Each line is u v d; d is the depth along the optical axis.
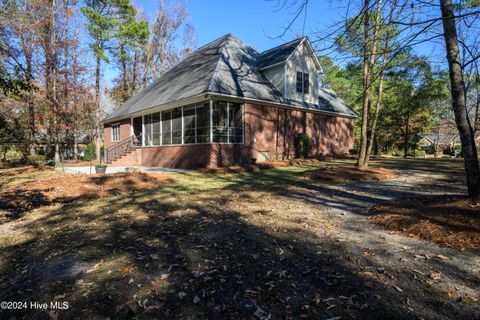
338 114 19.64
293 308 2.23
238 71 14.84
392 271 2.80
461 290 2.41
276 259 3.16
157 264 3.09
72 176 9.96
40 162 18.53
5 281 2.81
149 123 17.45
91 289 2.60
